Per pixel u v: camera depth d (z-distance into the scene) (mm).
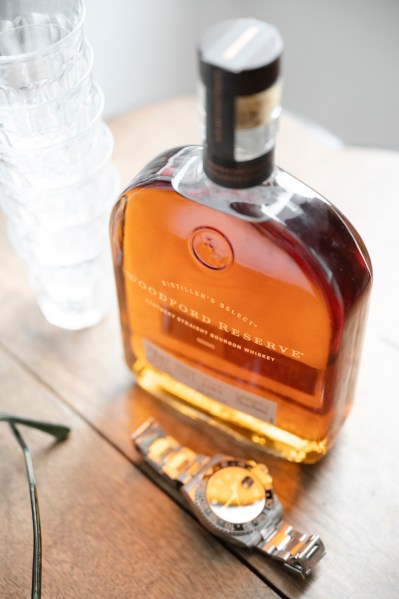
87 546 364
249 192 323
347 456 389
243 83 271
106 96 647
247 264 331
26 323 449
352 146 515
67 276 434
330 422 372
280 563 353
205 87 280
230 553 360
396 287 443
